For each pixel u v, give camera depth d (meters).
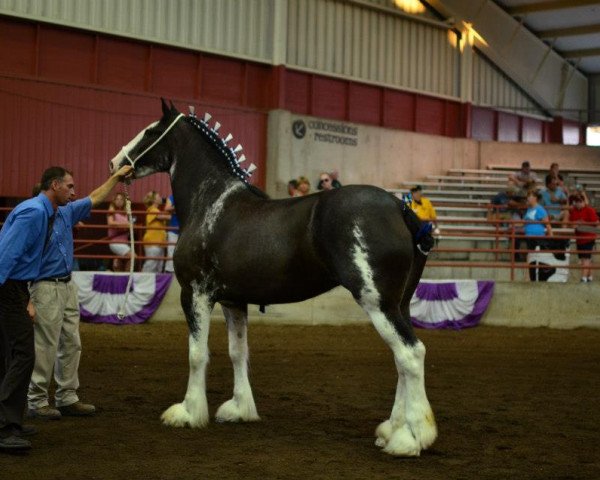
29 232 5.47
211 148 6.76
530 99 30.89
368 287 5.43
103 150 20.22
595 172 28.83
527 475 5.08
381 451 5.63
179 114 6.98
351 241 5.48
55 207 5.89
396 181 26.00
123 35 20.55
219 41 22.33
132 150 6.98
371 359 10.56
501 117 29.67
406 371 5.41
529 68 29.72
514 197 20.88
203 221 6.44
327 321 14.48
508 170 28.09
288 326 14.13
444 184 25.86
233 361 6.69
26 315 5.58
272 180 22.94
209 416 6.89
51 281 6.53
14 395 5.51
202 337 6.43
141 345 11.48
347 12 25.06
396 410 5.71
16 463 5.25
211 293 6.40
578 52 30.86
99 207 19.92
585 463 5.41
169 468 5.16
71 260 6.70
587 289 15.05
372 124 25.73
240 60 22.81
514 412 7.20
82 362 9.87
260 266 5.98
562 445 5.93
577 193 21.03
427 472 5.11
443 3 26.61
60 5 19.56
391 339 5.43
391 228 5.52
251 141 22.91
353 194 5.63
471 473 5.11
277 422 6.65
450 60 27.88
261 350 11.25
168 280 14.19
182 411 6.40
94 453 5.53
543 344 12.66
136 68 21.02
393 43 26.28
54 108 19.48
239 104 22.86
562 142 31.31
